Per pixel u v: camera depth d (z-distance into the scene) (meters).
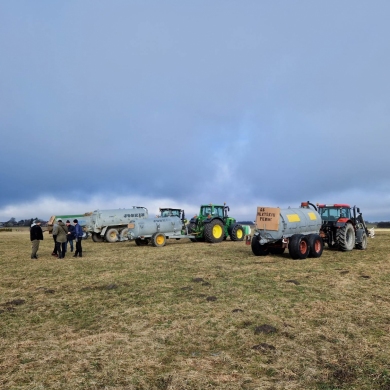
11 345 3.94
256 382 2.97
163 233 15.15
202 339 4.00
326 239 11.87
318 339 3.88
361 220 12.72
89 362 3.43
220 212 16.66
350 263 8.86
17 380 3.09
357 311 4.82
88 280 7.46
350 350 3.57
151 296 5.95
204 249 12.93
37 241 11.28
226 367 3.28
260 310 4.97
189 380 3.01
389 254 10.53
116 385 2.96
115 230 19.12
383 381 2.93
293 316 4.69
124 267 8.98
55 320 4.88
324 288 6.17
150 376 3.12
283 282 6.73
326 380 2.98
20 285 7.15
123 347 3.80
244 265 8.84
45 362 3.46
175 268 8.59
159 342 3.94
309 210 11.05
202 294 5.96
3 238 23.39
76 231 11.52
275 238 9.89
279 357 3.45
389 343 3.72
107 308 5.37
